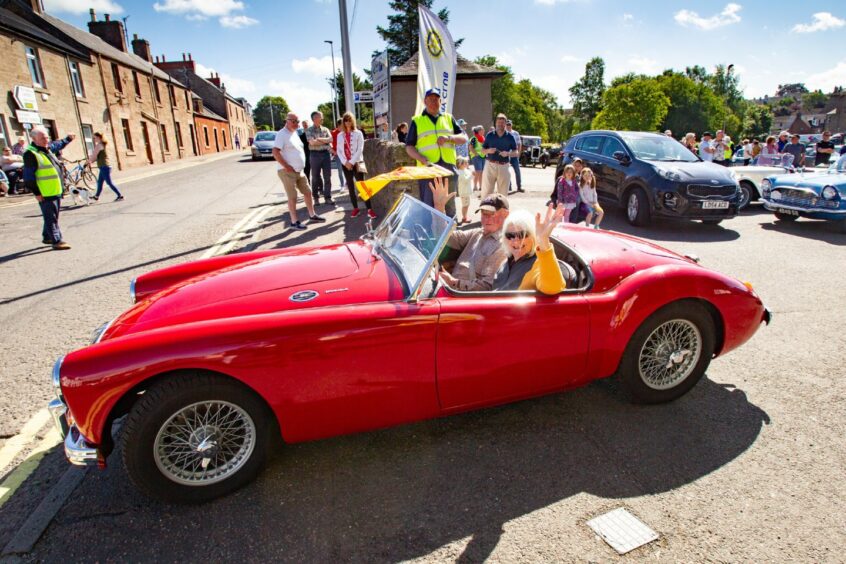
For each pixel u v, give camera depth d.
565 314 2.74
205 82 54.38
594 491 2.45
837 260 6.61
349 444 2.86
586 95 96.81
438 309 2.51
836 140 34.31
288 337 2.29
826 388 3.38
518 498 2.41
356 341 2.38
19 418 3.10
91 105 23.95
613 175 9.52
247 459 2.45
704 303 3.07
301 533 2.23
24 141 17.67
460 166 8.03
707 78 97.25
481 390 2.73
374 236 3.46
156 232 8.44
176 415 2.25
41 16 23.25
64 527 2.28
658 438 2.86
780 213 9.34
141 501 2.43
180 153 36.41
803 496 2.40
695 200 8.19
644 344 3.00
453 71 9.69
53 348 4.04
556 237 3.39
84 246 7.52
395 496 2.45
